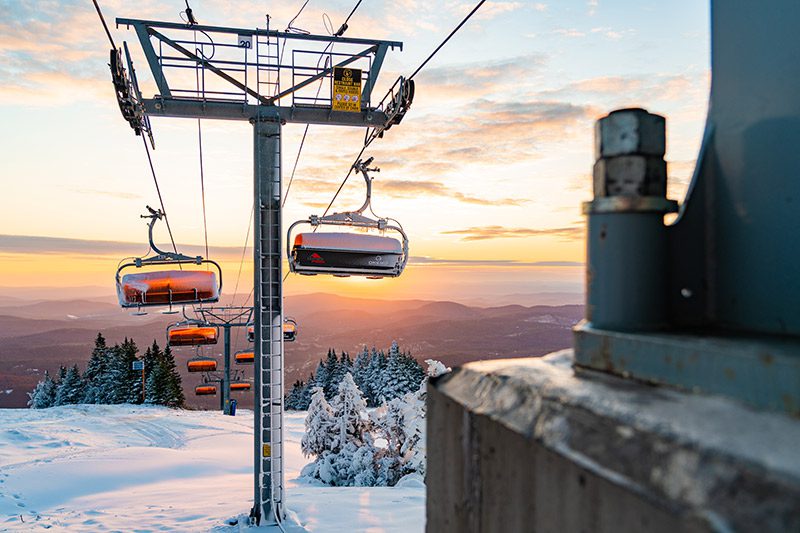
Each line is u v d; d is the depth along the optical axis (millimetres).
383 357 64875
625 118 1299
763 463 669
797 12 1246
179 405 60812
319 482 15242
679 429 815
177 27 8383
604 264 1313
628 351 1166
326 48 8898
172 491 13430
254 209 8883
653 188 1292
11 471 14727
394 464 15148
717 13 1478
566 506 987
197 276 10602
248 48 8688
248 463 17906
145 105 8461
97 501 12391
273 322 8938
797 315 1191
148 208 10719
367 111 8844
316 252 8609
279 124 8875
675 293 1360
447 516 1512
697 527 676
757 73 1340
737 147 1372
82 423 25609
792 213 1226
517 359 1625
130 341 60094
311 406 16266
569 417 1031
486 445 1301
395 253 8773
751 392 893
